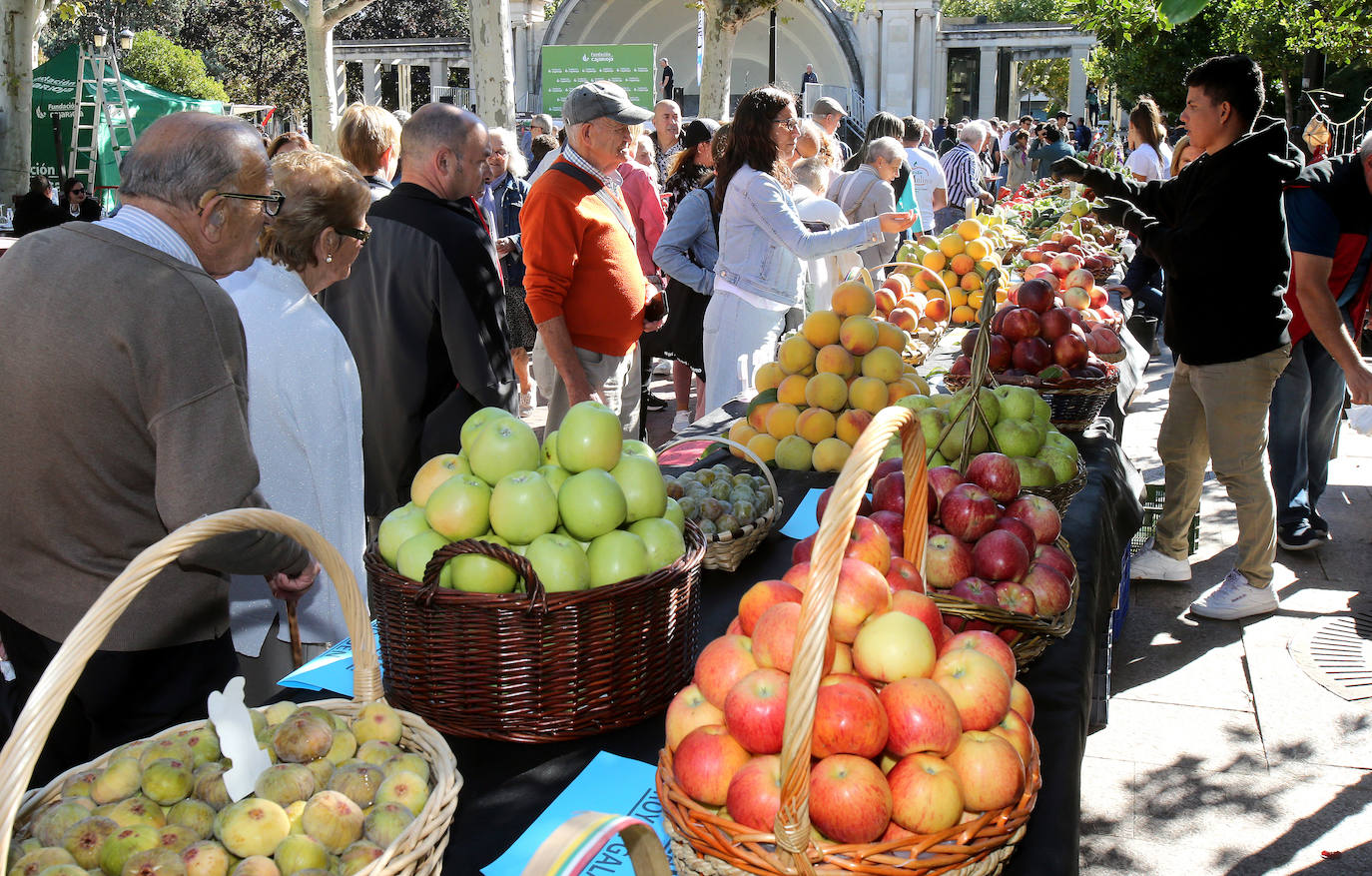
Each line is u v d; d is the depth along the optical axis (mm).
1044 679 1914
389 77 45094
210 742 1400
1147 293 8680
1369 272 4555
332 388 2385
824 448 2992
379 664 1714
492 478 1729
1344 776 3236
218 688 2078
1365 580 4586
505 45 11102
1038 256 5832
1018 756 1352
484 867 1388
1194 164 3842
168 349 1776
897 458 2357
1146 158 9062
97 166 17922
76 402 1764
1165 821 3057
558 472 1767
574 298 3969
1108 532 2830
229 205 1906
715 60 15930
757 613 1495
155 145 1859
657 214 5781
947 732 1312
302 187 2391
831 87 37031
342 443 2418
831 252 4438
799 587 1579
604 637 1613
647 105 23281
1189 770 3291
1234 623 4230
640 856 1195
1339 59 10758
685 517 1928
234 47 40594
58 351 1741
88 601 1881
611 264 3980
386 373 3082
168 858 1201
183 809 1295
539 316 3846
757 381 3311
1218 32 16969
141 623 1927
